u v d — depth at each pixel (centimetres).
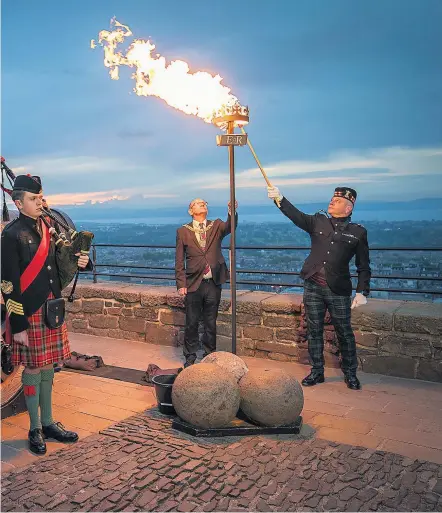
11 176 429
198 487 310
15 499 299
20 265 365
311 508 289
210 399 376
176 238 547
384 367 538
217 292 549
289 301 588
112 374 547
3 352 425
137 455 351
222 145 454
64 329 392
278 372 399
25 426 419
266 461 342
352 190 493
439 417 430
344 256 487
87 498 297
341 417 429
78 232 391
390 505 291
